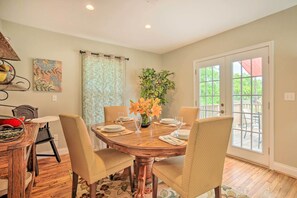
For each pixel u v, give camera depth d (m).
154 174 1.59
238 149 2.92
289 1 2.10
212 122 1.24
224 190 1.93
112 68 3.68
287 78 2.29
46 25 2.79
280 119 2.37
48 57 3.00
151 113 1.93
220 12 2.37
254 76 2.67
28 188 1.28
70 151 1.66
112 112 2.81
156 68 4.51
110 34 3.19
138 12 2.36
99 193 1.87
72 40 3.25
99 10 2.30
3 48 1.35
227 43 3.04
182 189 1.29
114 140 1.54
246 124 2.80
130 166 1.84
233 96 2.99
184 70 3.95
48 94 3.00
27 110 2.61
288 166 2.30
